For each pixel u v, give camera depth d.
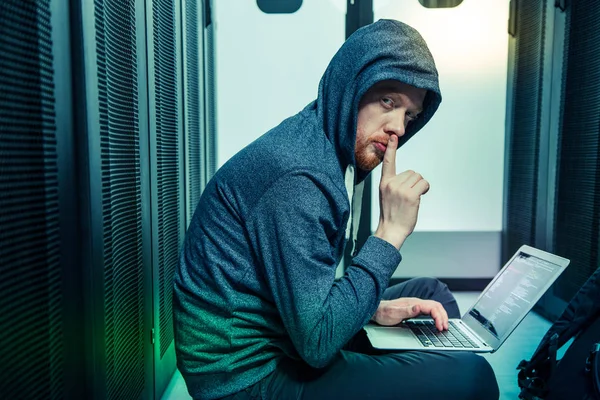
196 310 0.98
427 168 2.96
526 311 1.08
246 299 0.95
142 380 1.37
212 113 2.78
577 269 2.11
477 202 2.98
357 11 2.83
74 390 0.94
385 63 0.97
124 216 1.20
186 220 2.02
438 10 2.84
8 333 0.71
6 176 0.71
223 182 0.96
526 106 2.63
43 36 0.82
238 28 2.86
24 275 0.76
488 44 2.88
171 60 1.76
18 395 0.74
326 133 1.05
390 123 1.02
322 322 0.86
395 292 1.43
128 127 1.23
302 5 2.84
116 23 1.14
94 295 0.97
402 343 1.09
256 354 0.97
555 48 2.32
